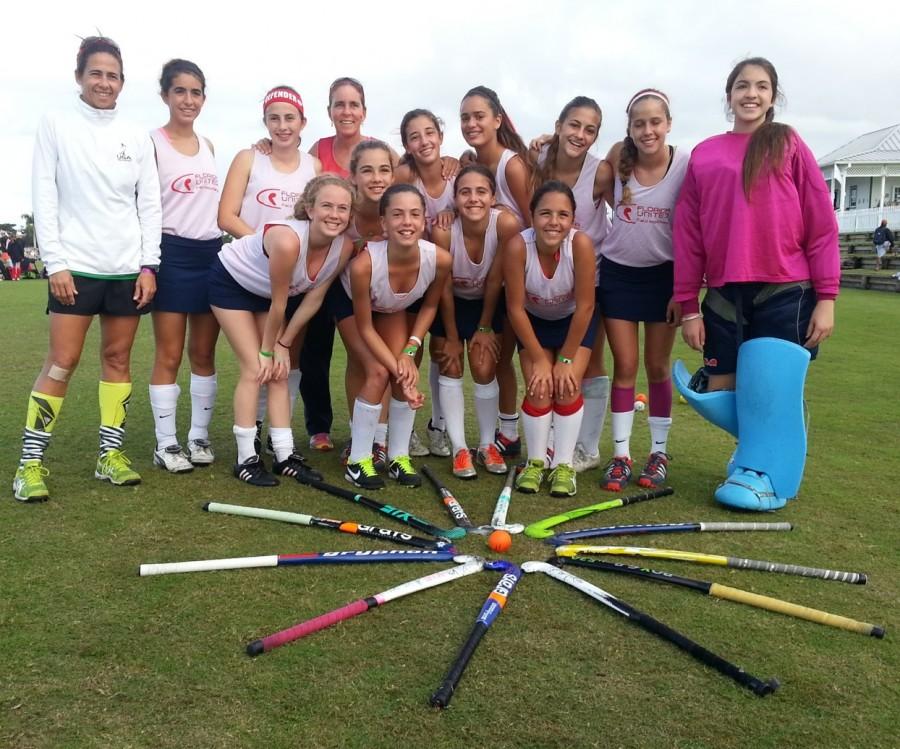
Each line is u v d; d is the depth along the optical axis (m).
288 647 2.35
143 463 4.33
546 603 2.67
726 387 4.06
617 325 4.15
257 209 4.31
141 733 1.94
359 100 4.60
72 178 3.66
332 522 3.38
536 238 3.91
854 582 2.91
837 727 2.02
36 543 3.12
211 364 4.33
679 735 1.96
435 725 1.98
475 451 4.79
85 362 7.99
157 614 2.55
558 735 1.95
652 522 3.57
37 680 2.16
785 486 3.68
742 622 2.58
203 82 4.14
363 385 4.43
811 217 3.66
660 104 3.82
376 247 3.85
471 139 4.25
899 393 6.64
